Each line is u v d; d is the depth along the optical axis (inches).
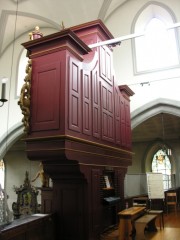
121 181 354.3
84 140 252.8
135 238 276.4
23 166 901.8
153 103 477.4
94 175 275.1
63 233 261.1
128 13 538.0
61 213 266.2
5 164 922.1
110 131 324.2
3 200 227.5
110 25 544.1
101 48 330.0
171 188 692.1
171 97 468.8
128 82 501.0
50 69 246.5
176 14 495.8
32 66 256.2
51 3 538.3
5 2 543.2
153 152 851.4
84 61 300.5
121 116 371.6
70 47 251.8
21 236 211.6
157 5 515.2
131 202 405.4
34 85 250.4
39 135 237.0
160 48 498.6
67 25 564.1
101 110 304.3
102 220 285.9
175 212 568.1
